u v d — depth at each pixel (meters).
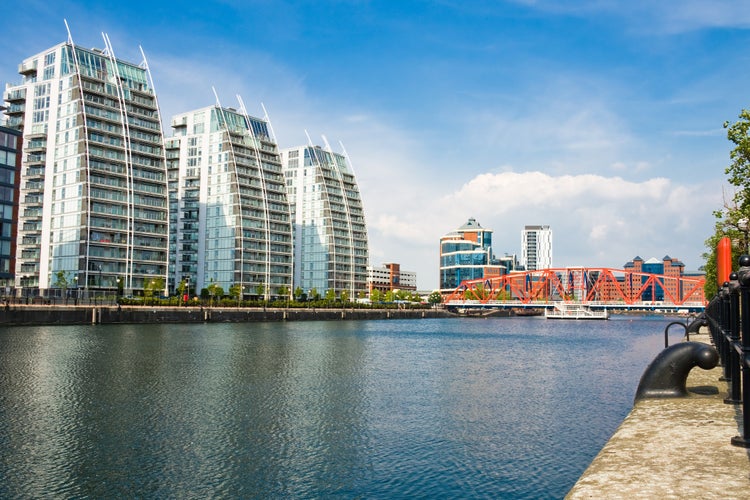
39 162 147.50
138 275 149.38
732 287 14.88
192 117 193.75
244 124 196.12
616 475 9.84
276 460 26.12
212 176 187.62
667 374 17.64
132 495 22.09
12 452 26.73
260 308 157.12
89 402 37.09
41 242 146.38
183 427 31.42
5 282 117.06
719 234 51.38
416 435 30.19
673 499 8.49
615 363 64.56
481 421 33.25
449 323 196.88
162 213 156.25
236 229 182.25
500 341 103.00
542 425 32.38
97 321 113.56
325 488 22.78
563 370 57.47
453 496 21.84
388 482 23.39
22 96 150.88
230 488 22.84
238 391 41.94
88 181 139.38
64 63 144.88
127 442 28.52
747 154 36.50
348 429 31.36
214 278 185.12
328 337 101.88
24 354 60.69
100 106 143.75
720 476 9.51
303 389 43.38
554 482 23.25
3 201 116.69
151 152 155.38
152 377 47.53
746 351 11.04
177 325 125.62
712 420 13.88
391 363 62.50
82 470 24.61
